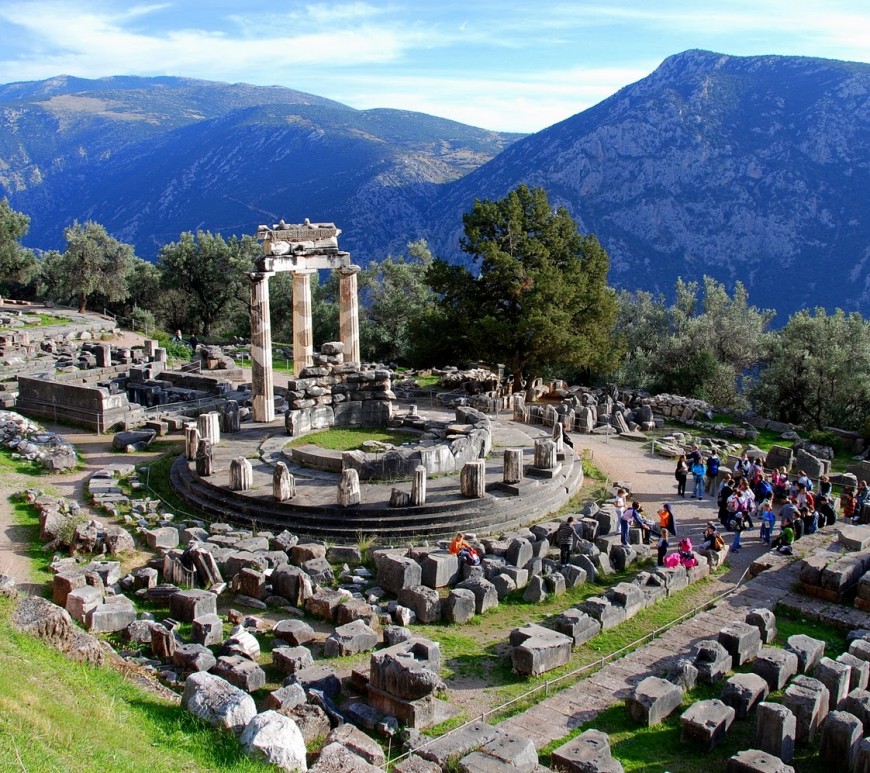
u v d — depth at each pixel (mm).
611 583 24406
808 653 18406
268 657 18734
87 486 31141
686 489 34125
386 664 16500
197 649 17953
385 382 38500
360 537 26062
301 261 41281
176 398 46375
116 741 12703
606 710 16844
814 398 55250
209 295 94062
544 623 21031
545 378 61500
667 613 22281
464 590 21703
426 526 26703
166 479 32125
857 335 56094
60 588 20531
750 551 27469
